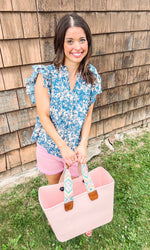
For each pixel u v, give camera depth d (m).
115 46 2.70
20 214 2.12
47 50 2.16
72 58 1.33
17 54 2.00
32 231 1.94
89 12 2.28
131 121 3.54
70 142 1.61
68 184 1.37
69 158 1.42
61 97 1.41
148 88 3.47
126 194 2.32
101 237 1.88
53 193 1.60
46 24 2.04
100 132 3.21
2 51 1.92
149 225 1.99
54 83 1.39
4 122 2.21
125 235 1.91
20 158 2.50
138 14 2.73
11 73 2.05
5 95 2.10
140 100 3.46
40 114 1.46
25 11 1.89
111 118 3.23
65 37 1.28
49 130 1.45
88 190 1.39
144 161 2.87
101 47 2.57
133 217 2.05
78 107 1.49
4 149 2.33
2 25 1.83
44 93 1.39
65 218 1.42
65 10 2.10
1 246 1.82
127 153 3.06
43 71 1.34
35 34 2.02
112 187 1.46
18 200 2.28
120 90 3.09
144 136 3.51
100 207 1.51
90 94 1.58
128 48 2.85
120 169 2.72
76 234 1.56
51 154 1.67
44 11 1.98
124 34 2.71
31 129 2.42
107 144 3.22
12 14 1.84
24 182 2.57
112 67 2.81
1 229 1.97
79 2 2.16
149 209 2.15
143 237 1.89
